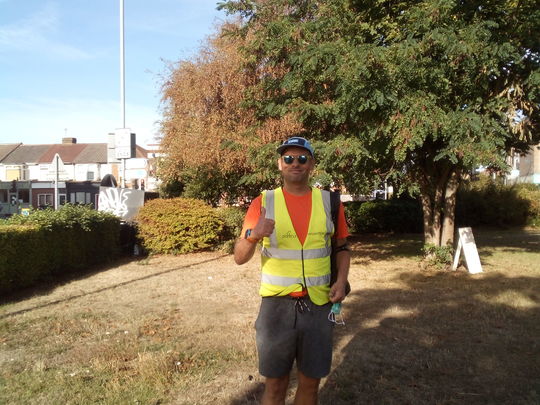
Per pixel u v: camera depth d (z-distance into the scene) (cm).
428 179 1005
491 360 458
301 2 972
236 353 474
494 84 861
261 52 973
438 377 421
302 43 856
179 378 416
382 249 1345
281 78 972
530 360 459
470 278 877
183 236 1155
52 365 446
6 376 421
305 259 282
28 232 763
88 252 981
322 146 857
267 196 293
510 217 2209
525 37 795
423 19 732
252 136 991
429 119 709
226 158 1099
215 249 1223
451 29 722
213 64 1155
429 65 738
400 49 707
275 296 284
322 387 401
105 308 654
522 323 579
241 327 562
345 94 745
